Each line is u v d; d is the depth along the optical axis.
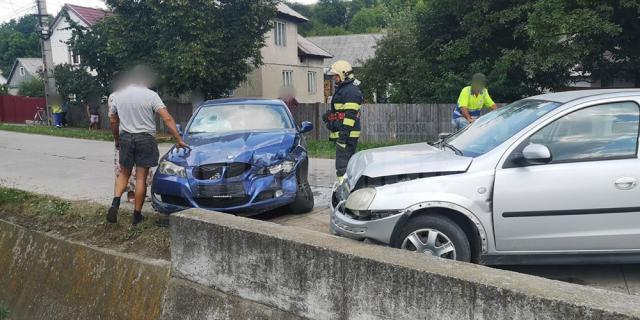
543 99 4.84
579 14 14.53
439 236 4.16
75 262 5.77
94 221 6.39
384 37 28.41
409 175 4.35
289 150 6.55
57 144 16.30
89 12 38.41
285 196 6.23
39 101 30.72
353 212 4.37
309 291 3.72
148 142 5.94
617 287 4.20
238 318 4.13
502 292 2.85
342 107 6.28
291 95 20.73
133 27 20.22
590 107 4.32
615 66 16.56
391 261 3.32
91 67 23.36
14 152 13.91
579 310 2.62
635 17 15.21
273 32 29.75
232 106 7.90
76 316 5.50
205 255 4.40
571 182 4.10
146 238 5.69
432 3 19.80
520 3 17.50
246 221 4.37
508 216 4.14
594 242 4.13
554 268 4.68
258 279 4.04
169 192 6.04
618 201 4.08
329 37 54.59
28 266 6.31
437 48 20.28
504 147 4.27
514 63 16.56
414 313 3.20
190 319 4.46
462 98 8.37
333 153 13.74
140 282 5.05
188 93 22.45
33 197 7.55
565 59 15.03
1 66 66.25
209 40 19.33
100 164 11.41
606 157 4.19
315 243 3.72
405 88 22.58
